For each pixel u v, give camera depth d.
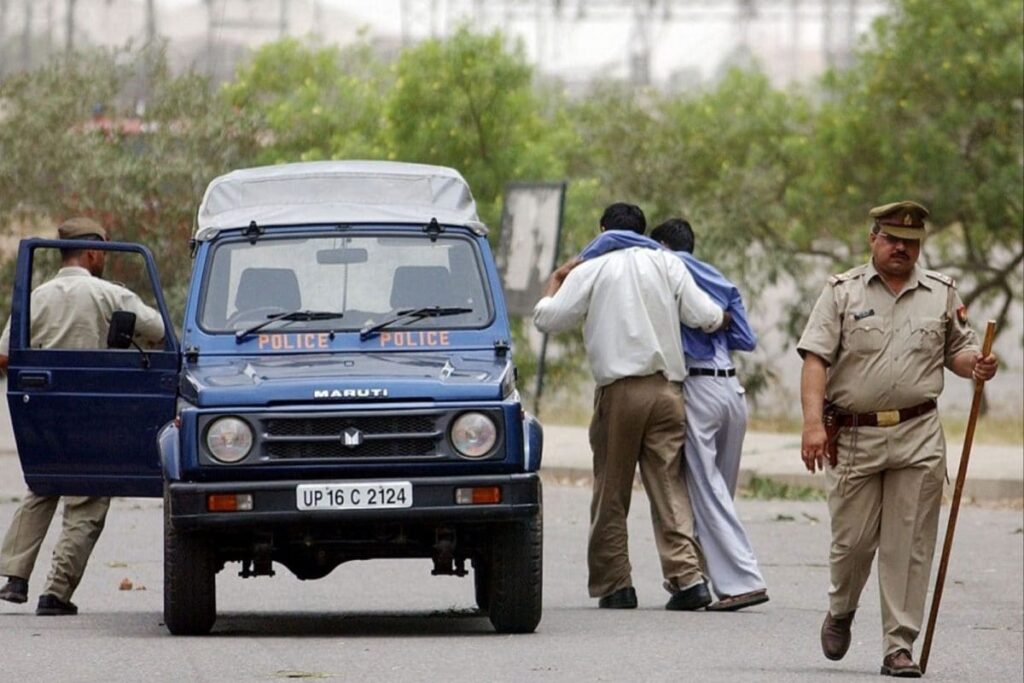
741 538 35.47
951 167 86.44
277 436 29.39
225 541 30.70
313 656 27.83
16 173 86.94
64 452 32.44
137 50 92.44
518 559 30.48
